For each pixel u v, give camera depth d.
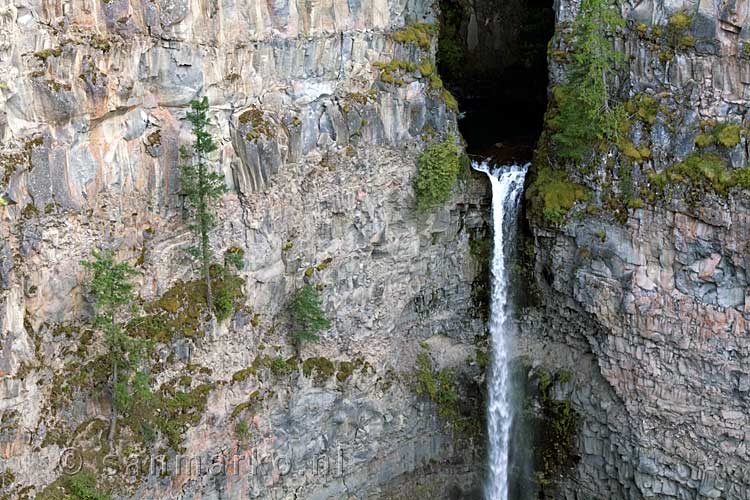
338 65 39.81
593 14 39.25
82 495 33.53
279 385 40.12
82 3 32.19
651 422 41.25
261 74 37.66
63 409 33.75
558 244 42.22
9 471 32.03
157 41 34.31
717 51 37.28
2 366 31.16
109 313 33.84
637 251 39.97
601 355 42.38
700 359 39.28
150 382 35.84
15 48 30.72
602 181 40.44
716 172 37.38
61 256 33.28
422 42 42.12
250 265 38.62
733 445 39.53
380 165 41.47
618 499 43.59
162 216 36.19
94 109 33.16
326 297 40.94
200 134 34.47
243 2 36.38
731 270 38.03
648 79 39.41
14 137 31.41
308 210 39.81
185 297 36.94
